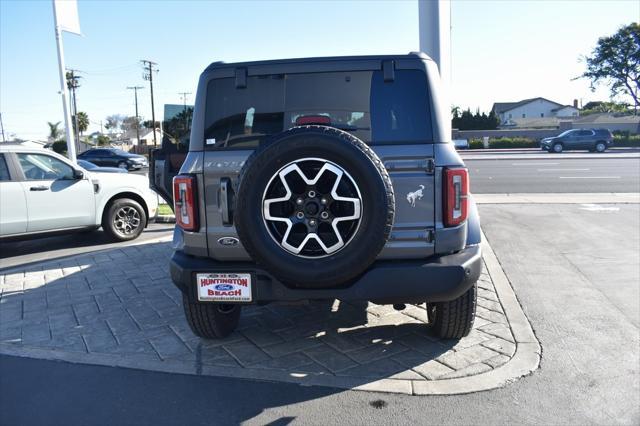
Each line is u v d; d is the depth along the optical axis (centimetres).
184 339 441
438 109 351
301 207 317
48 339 450
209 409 327
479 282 577
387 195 311
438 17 764
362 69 358
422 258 351
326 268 316
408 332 441
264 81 366
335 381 357
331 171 312
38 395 351
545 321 460
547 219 962
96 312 516
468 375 361
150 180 615
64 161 833
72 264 709
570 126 5344
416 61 356
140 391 353
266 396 340
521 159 2886
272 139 317
